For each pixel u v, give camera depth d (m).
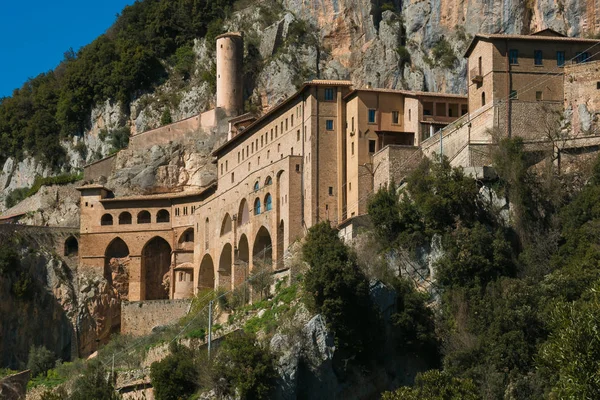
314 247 117.56
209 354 118.00
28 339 169.62
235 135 166.12
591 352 67.25
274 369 110.50
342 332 111.88
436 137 132.38
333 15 198.88
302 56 197.62
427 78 183.25
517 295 105.50
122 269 179.75
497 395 98.50
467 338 107.12
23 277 171.75
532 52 126.50
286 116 148.25
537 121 124.25
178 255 176.88
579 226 111.88
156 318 165.25
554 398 70.06
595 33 167.38
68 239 181.62
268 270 136.50
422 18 188.25
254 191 152.12
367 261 117.06
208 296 149.88
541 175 117.62
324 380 110.62
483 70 127.69
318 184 139.75
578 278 104.06
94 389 119.19
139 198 179.38
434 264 114.75
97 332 174.50
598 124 121.88
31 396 145.50
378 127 138.38
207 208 170.25
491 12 179.50
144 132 191.38
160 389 115.94
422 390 95.62
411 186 123.25
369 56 189.25
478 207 117.75
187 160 188.50
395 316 113.38
